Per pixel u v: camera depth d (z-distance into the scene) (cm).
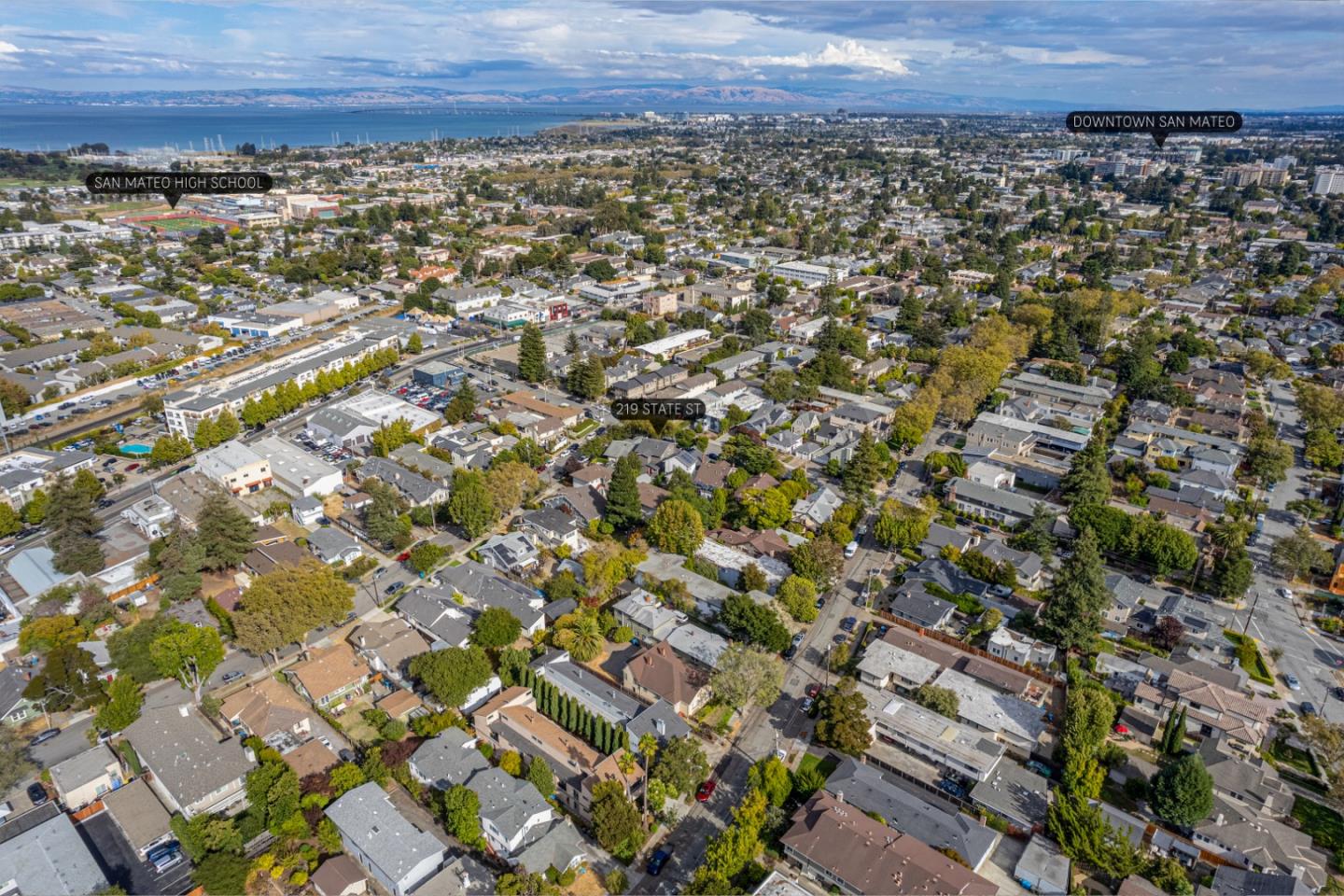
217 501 13575
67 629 11419
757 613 11688
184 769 9194
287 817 8738
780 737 10438
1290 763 10156
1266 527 15638
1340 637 12544
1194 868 8706
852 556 14650
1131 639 12256
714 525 15138
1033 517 14812
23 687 10662
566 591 12825
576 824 9075
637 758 9762
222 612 12219
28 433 18825
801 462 18050
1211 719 10475
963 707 10569
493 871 8469
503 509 15212
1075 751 9550
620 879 8244
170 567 12662
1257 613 13112
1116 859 8362
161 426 19538
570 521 14825
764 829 8981
